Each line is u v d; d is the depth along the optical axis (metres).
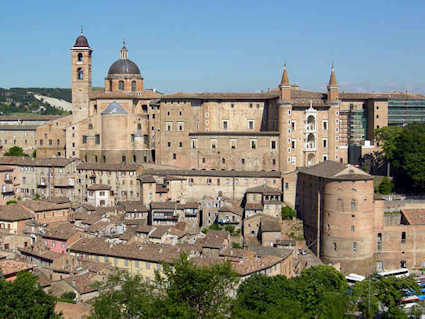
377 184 197.62
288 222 177.50
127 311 96.25
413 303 126.94
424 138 189.62
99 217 171.50
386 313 122.19
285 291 117.00
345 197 157.38
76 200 198.88
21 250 153.12
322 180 163.38
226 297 91.94
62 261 142.25
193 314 84.56
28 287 100.38
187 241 161.12
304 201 178.62
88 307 114.62
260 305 108.50
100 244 147.38
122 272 115.88
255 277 118.69
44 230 161.25
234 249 147.38
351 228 157.62
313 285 120.94
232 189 189.88
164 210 175.62
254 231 171.75
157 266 134.25
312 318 114.19
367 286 126.38
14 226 166.25
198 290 87.50
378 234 164.38
